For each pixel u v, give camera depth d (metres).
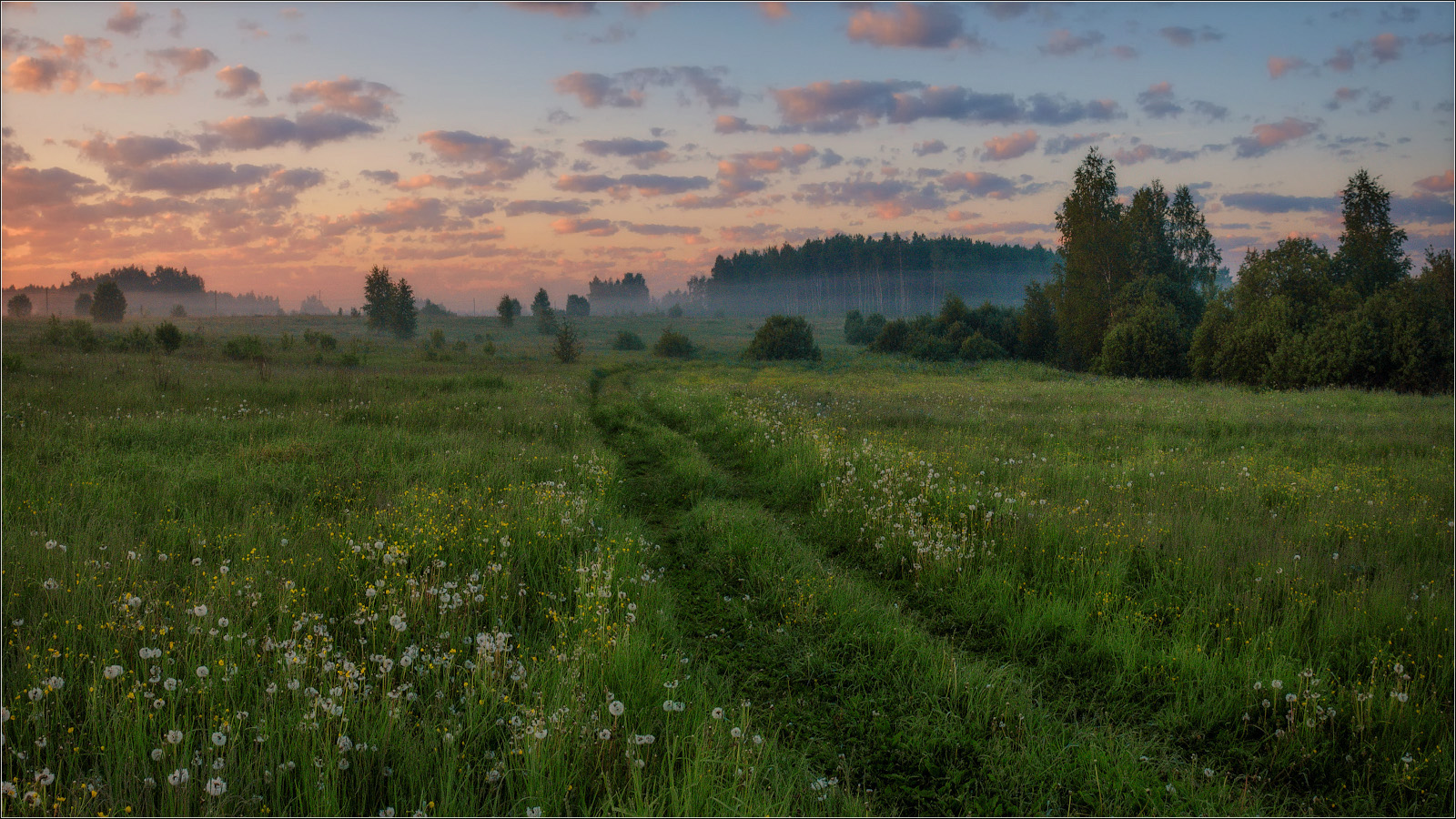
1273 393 24.86
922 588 6.39
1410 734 3.89
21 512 6.64
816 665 4.91
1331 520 7.62
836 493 9.02
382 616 4.99
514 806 3.12
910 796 3.59
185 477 8.55
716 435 15.17
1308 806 3.52
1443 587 5.64
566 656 4.44
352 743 3.40
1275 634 4.99
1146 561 6.57
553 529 7.12
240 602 4.90
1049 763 3.77
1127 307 42.72
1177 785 3.60
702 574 6.92
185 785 2.93
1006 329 53.44
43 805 2.81
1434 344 24.88
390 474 9.40
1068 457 11.52
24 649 3.98
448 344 63.84
